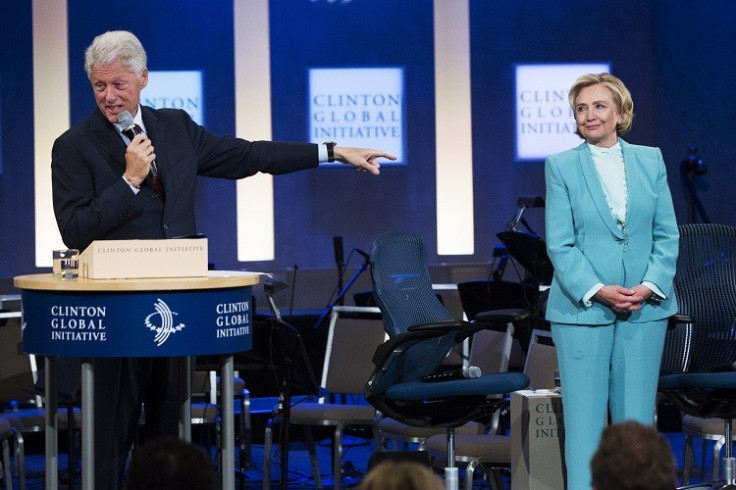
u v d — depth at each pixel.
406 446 9.98
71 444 8.20
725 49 14.95
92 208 5.80
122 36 6.13
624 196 6.97
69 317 5.19
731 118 14.89
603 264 6.87
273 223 16.81
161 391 6.39
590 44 16.91
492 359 9.36
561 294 7.01
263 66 16.64
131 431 6.32
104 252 5.30
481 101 16.95
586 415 6.93
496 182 17.02
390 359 7.38
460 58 16.92
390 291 7.95
